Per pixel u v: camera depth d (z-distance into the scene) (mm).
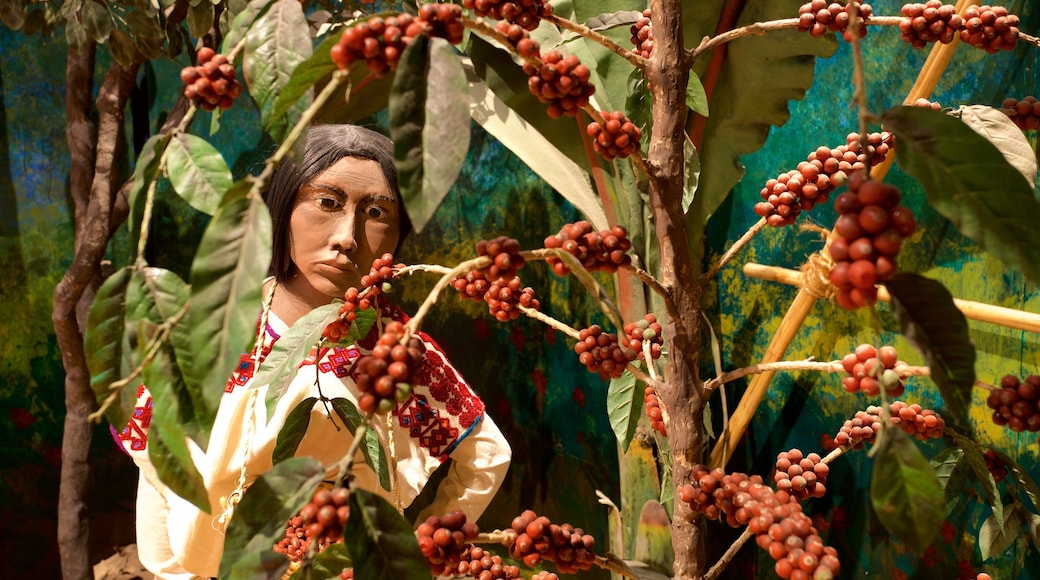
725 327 1298
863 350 496
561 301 1753
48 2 1351
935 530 404
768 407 1242
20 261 1854
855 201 386
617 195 1046
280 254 1059
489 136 1776
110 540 1923
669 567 1028
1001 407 493
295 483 445
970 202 396
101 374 461
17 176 1832
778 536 451
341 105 1317
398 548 437
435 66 417
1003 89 914
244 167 1854
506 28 477
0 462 1869
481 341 1874
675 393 597
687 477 599
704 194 1076
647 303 1068
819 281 506
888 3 1023
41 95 1830
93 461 1901
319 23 1486
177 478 454
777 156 1197
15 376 1868
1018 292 897
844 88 1087
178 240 1883
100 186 1502
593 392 1645
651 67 572
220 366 400
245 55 492
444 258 1853
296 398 1007
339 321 734
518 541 545
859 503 1106
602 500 1138
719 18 977
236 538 443
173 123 1468
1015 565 932
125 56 1297
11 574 1887
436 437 1122
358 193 1027
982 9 555
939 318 386
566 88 486
